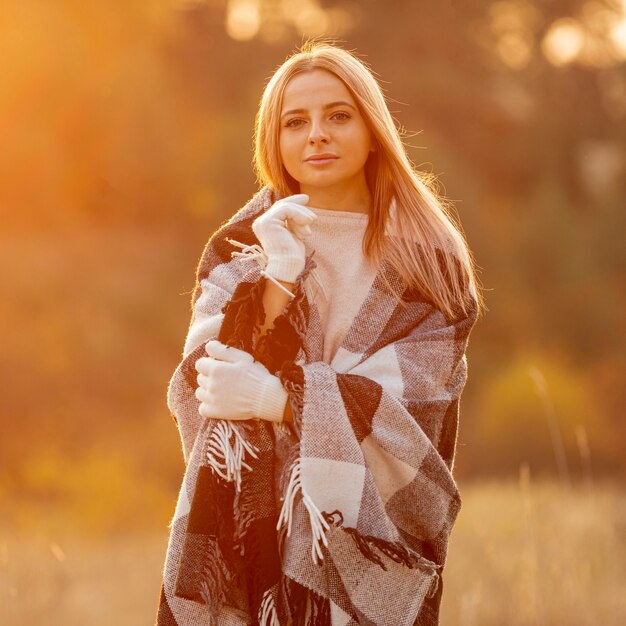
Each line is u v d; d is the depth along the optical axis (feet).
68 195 189.37
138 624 28.63
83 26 199.52
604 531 29.58
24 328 144.15
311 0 224.53
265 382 11.49
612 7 227.20
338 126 12.16
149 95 192.13
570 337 170.30
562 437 134.21
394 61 211.82
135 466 116.26
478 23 222.69
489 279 176.14
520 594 24.08
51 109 188.55
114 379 139.74
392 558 11.12
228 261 12.67
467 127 212.64
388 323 12.08
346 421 11.39
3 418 126.00
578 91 226.99
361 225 12.36
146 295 164.14
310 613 11.50
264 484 11.68
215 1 220.02
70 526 86.58
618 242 182.70
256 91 200.54
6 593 27.30
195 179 189.88
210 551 11.67
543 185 209.05
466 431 138.31
